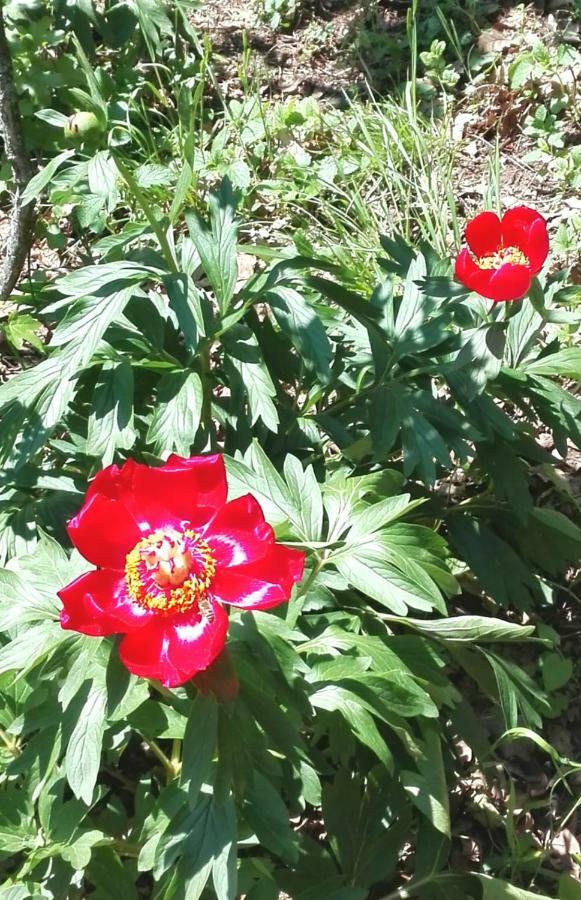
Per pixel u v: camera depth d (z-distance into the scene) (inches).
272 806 29.5
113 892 31.0
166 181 44.8
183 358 38.3
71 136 34.6
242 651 27.6
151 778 37.1
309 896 32.1
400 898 33.6
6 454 34.1
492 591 38.9
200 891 28.0
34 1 56.2
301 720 30.2
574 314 34.1
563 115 63.5
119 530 26.3
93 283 35.1
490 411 37.6
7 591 29.3
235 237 35.5
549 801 37.9
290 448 38.5
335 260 53.0
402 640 33.6
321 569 32.8
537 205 58.6
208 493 26.5
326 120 62.6
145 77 63.4
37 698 29.6
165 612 25.6
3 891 29.3
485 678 37.0
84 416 37.9
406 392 37.4
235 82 65.9
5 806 30.7
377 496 34.2
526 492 38.6
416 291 38.5
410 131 59.6
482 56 66.2
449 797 38.6
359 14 69.8
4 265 46.8
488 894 32.8
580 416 39.5
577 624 43.5
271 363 40.1
